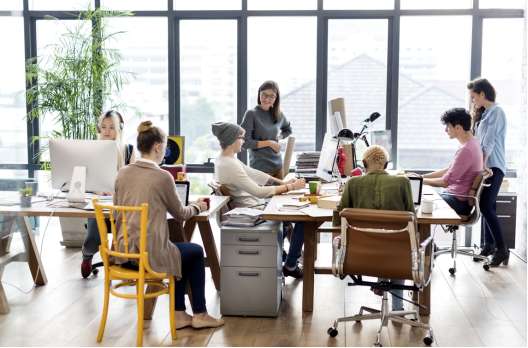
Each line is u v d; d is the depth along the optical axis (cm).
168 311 346
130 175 297
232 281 334
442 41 548
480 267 452
